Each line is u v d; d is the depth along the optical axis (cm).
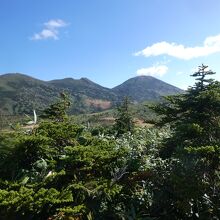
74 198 752
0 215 630
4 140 791
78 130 920
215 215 838
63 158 764
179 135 982
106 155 799
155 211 862
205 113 1001
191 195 819
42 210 691
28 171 755
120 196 855
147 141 1161
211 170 888
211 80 1044
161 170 917
